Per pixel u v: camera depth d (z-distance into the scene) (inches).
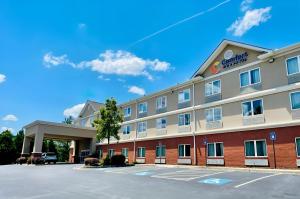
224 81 952.9
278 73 792.9
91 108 1769.2
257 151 799.7
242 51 912.3
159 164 1147.9
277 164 742.5
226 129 898.1
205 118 992.9
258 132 807.1
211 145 946.7
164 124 1183.6
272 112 785.6
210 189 446.9
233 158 860.6
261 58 837.2
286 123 740.0
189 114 1069.1
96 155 1535.4
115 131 1221.1
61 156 2935.5
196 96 1053.2
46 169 986.1
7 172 862.5
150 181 564.7
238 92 896.3
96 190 461.1
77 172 832.3
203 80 1035.9
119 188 477.7
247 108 856.3
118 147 1439.5
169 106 1179.3
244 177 571.2
